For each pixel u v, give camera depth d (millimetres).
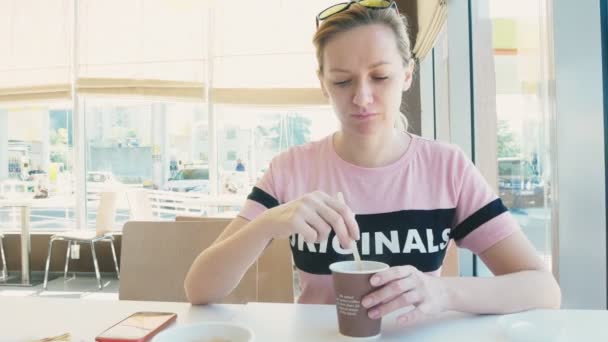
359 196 1066
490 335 698
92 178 4930
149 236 1292
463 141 2330
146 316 775
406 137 1130
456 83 2342
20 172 4980
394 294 683
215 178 4801
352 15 936
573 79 1086
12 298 965
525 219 1719
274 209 853
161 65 4742
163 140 4852
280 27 4613
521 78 1739
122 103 4863
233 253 869
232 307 890
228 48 4684
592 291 1081
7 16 4863
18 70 4887
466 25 2322
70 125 4895
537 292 814
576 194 1093
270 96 4613
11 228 4883
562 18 1090
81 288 4090
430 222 1047
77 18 4781
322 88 1081
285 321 774
